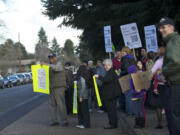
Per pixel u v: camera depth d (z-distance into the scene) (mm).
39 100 16875
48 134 6918
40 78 7863
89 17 19297
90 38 20578
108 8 18109
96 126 7734
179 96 3500
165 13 12539
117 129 7184
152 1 13180
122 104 9969
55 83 7945
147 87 5891
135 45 10812
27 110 12039
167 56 3445
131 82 6590
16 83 46125
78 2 19312
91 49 22594
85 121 7527
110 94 7090
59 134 6867
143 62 9016
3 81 39531
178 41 3430
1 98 19609
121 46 18594
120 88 7125
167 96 3615
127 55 8562
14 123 8773
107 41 12117
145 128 6598
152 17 13539
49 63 8062
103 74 10656
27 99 17922
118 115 9391
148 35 10469
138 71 6359
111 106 7246
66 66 10266
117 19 15664
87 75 7480
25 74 55219
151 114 8484
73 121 8906
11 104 14992
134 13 14312
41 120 9164
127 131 6836
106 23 16234
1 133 7309
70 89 10344
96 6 18828
